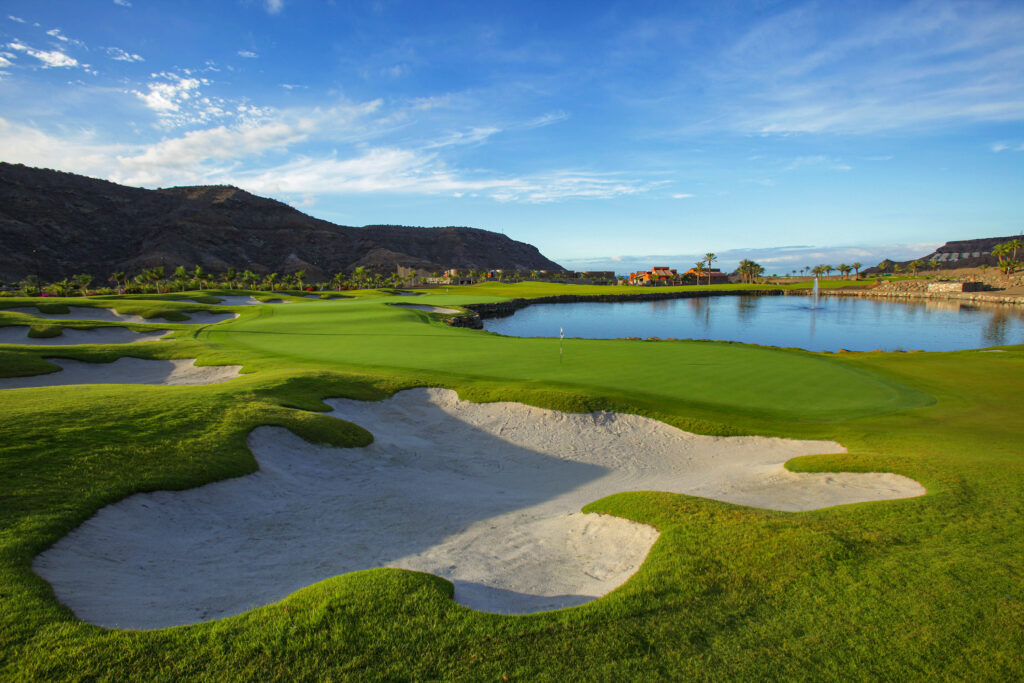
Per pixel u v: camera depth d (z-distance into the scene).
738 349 32.34
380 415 19.11
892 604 6.46
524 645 5.82
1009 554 7.61
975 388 23.17
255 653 5.57
